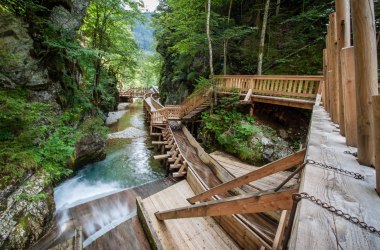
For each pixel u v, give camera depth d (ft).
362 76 4.86
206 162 25.90
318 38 33.47
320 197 3.72
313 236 2.77
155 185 23.59
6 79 19.84
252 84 31.30
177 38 51.52
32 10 21.71
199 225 15.38
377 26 26.40
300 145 23.17
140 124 60.75
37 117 18.62
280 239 11.13
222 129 29.27
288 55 37.52
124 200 20.48
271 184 19.76
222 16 47.52
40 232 14.76
